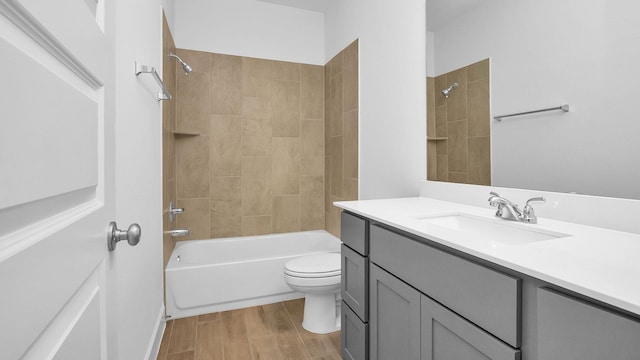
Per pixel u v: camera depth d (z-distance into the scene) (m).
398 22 2.10
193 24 2.88
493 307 0.80
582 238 0.93
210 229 2.96
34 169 0.40
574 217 1.15
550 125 1.24
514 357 0.73
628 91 0.99
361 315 1.48
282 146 3.17
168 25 2.41
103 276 0.66
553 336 0.65
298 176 3.23
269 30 3.12
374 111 2.38
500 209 1.28
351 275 1.59
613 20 1.03
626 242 0.89
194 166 2.90
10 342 0.34
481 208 1.51
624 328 0.54
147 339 1.63
